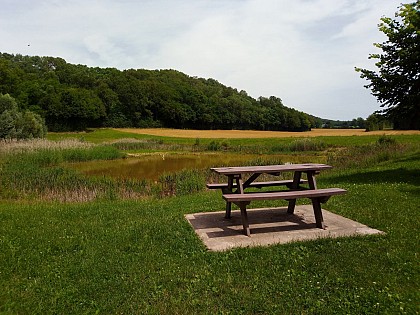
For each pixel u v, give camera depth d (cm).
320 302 410
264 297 427
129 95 10250
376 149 2711
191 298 433
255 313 398
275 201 959
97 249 619
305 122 11800
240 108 11762
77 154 3588
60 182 1642
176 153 4609
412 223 679
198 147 5184
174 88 11538
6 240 675
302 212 817
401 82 1286
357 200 904
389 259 511
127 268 530
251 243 604
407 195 927
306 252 556
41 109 8188
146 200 1247
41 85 8738
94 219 855
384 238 603
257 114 11712
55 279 509
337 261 514
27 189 1544
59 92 8662
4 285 495
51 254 611
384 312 386
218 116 11225
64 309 430
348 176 1479
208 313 398
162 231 698
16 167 2128
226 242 614
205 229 700
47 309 432
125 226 763
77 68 11962
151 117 10656
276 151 4694
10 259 579
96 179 1806
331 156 2762
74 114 8519
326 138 5722
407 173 1377
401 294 420
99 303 438
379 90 1351
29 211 973
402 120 1409
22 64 10562
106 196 1387
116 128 9725
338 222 716
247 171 682
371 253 536
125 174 2544
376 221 703
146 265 538
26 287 488
